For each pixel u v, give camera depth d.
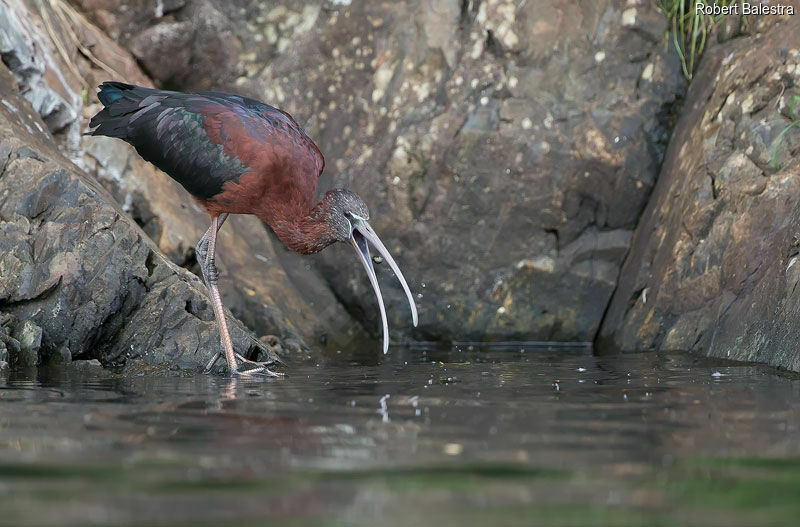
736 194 11.56
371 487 4.36
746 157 11.72
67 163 12.02
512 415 6.49
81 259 10.26
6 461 4.86
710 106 12.95
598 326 14.40
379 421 6.22
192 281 11.39
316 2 15.73
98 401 7.30
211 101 10.50
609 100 14.30
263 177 10.27
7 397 7.53
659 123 14.31
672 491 4.29
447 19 15.00
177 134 10.34
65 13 14.60
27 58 13.17
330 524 3.76
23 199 10.59
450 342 14.74
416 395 7.71
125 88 10.95
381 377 9.36
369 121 15.17
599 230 14.44
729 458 4.97
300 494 4.22
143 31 15.52
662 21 14.37
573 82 14.41
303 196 10.55
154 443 5.38
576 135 14.15
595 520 3.83
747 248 10.98
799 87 11.58
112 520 3.80
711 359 10.65
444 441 5.46
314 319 14.33
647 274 13.20
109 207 10.64
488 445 5.34
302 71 15.68
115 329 10.46
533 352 12.95
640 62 14.44
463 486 4.38
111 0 15.43
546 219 14.34
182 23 15.59
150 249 10.84
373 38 15.39
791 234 10.16
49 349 10.12
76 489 4.30
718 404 6.96
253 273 14.27
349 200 10.46
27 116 12.54
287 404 7.13
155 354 10.27
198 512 3.92
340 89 15.47
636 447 5.27
